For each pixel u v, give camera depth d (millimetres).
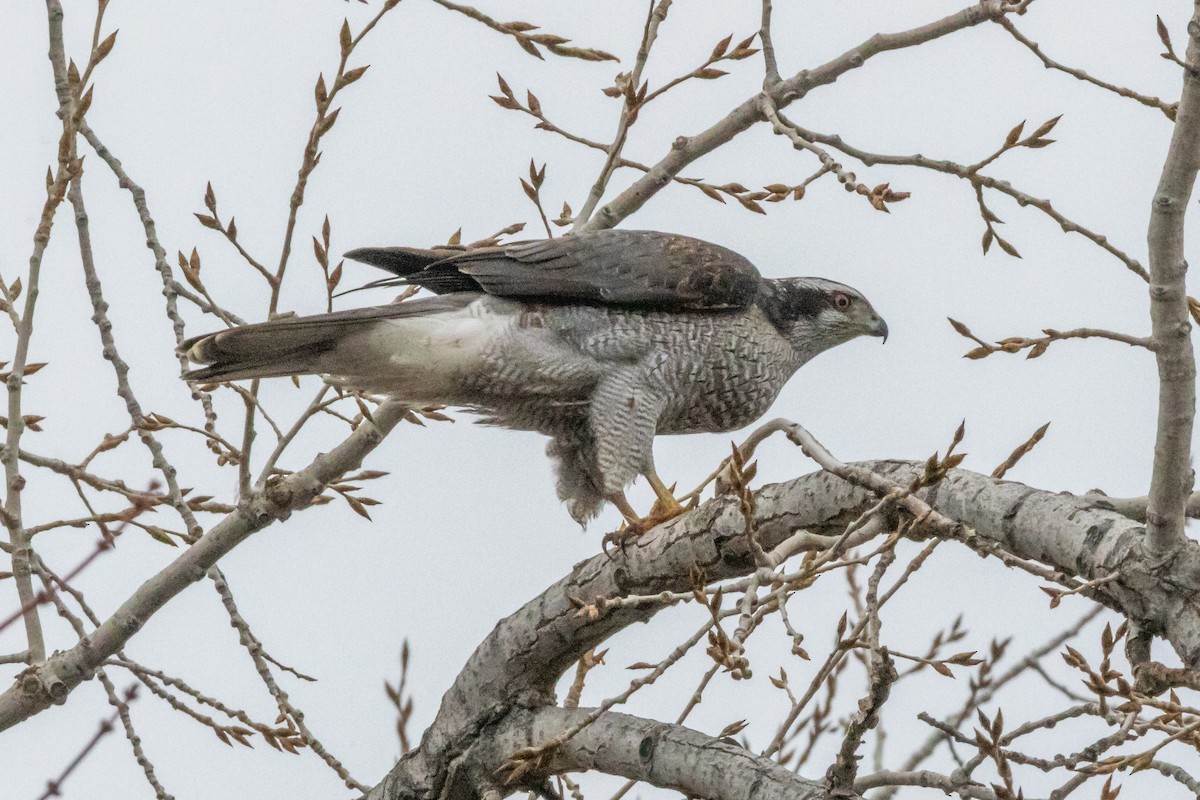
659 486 12148
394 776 10797
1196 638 7566
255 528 11000
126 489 10961
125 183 11711
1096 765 7402
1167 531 7715
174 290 11602
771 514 9320
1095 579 7879
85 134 11672
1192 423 7621
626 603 8141
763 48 11812
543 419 12617
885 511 8570
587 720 8125
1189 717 7781
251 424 10648
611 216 12211
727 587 7812
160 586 10820
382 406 12078
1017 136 10047
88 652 10594
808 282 13859
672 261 12445
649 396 12391
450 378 11992
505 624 10602
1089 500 8492
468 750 10508
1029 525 8391
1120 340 7906
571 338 12219
